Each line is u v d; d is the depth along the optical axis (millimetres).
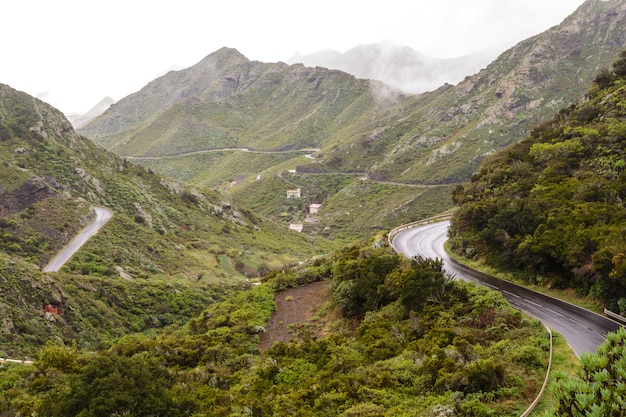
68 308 51156
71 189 91625
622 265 23281
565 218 31484
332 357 22156
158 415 16984
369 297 29125
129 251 80062
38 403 19875
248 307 34938
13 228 70625
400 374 18125
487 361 16469
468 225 41969
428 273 26766
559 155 43094
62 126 108875
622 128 40688
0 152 87250
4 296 45750
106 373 17938
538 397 15055
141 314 58312
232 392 20812
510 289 30641
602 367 8320
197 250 97562
